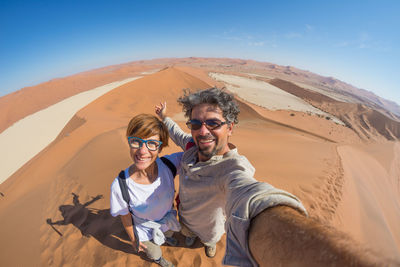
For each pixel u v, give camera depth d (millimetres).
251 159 7863
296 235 636
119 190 1768
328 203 5719
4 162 19141
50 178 6695
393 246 6230
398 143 42750
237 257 924
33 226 3891
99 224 3438
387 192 13242
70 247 3086
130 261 2719
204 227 1997
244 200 928
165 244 2891
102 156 6867
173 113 27875
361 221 6184
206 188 1521
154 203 1871
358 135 37406
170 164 2004
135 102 29453
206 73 51688
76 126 18828
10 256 3268
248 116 29859
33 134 23016
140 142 1553
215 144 1423
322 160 10383
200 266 2637
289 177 6605
